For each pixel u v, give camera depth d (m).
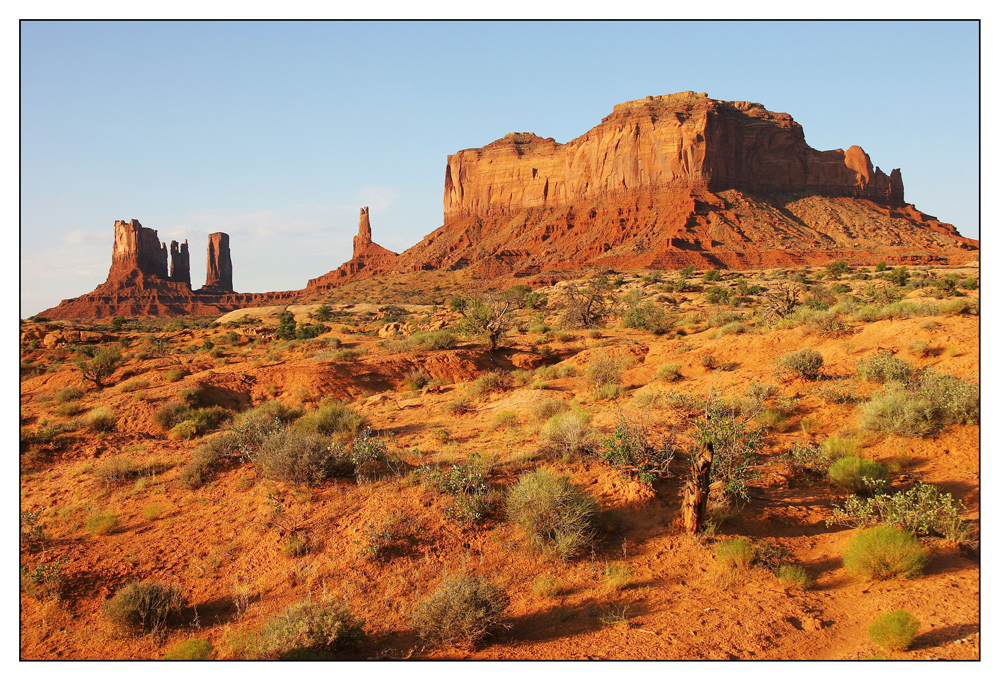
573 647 5.32
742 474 8.14
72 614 6.86
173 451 12.93
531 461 9.35
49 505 10.32
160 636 6.29
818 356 12.84
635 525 7.49
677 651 5.07
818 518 7.47
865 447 9.29
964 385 9.45
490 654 5.35
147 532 8.74
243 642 5.86
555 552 6.96
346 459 9.48
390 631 5.93
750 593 6.00
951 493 7.53
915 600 5.57
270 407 16.88
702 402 12.05
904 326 14.41
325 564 7.25
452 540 7.35
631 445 8.63
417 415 15.41
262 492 9.25
